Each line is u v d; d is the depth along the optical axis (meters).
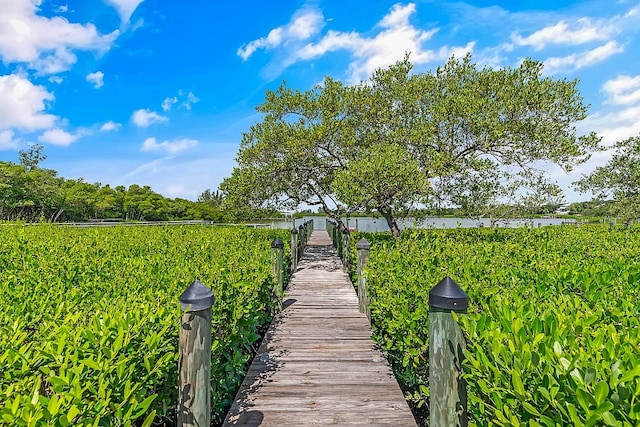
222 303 2.71
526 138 6.88
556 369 1.23
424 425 2.76
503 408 1.26
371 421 2.66
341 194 6.98
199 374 1.82
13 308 2.06
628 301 2.07
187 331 1.83
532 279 2.83
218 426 2.66
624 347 1.36
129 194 42.94
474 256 3.93
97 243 5.84
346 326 4.87
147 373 1.62
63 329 1.64
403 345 2.90
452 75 8.05
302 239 12.53
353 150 8.52
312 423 2.63
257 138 9.16
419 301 2.68
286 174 9.02
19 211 28.36
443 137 7.36
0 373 1.39
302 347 4.12
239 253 4.86
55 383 1.28
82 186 38.16
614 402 1.05
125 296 2.52
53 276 3.13
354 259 7.08
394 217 8.32
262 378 3.35
